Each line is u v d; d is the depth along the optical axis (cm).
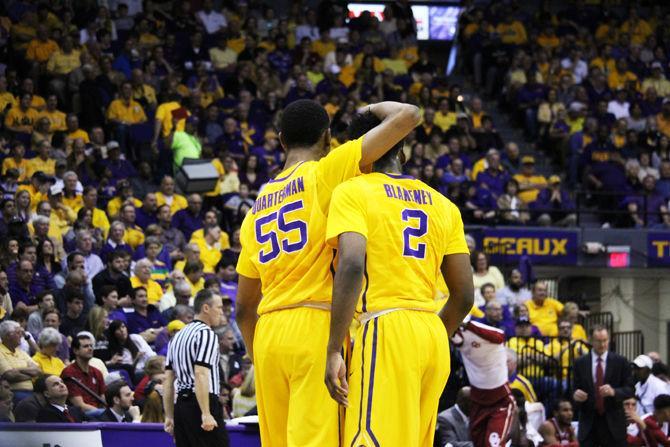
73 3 3038
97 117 2672
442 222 669
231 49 3120
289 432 645
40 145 2344
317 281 652
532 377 2020
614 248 2745
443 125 3078
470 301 688
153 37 3045
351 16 3631
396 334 634
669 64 3594
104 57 2773
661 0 3825
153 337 1758
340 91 3064
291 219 661
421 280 653
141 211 2267
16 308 1648
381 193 648
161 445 1186
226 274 2116
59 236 2062
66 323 1739
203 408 1112
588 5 3791
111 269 1855
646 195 2873
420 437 656
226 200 2497
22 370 1428
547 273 3008
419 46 3841
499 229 2691
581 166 3059
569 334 2136
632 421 1585
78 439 1091
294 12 3403
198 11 3278
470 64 3581
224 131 2734
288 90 3009
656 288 3045
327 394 641
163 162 2592
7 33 2841
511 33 3572
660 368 1956
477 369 1191
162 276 2019
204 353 1122
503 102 3409
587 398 1573
